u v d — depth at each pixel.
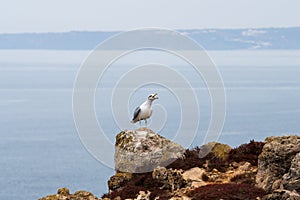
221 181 31.25
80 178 138.00
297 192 26.30
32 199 136.88
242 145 34.84
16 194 142.00
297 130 171.88
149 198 29.75
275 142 29.05
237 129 166.38
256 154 33.88
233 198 27.12
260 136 153.12
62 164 165.62
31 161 180.62
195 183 31.00
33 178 156.75
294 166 26.67
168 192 30.17
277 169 28.12
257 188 28.06
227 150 34.56
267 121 186.50
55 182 145.75
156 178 31.02
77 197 27.86
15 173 165.50
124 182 32.69
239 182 30.62
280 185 27.22
